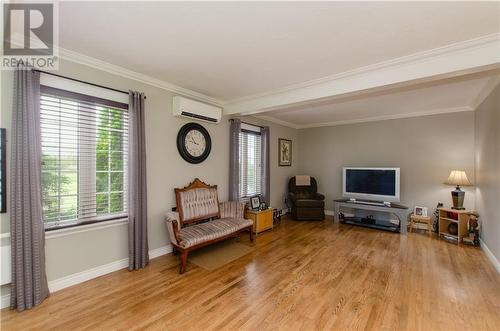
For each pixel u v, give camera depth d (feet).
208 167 13.03
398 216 14.48
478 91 11.18
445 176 14.84
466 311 6.73
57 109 7.72
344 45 7.26
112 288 7.90
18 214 6.57
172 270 9.29
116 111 9.26
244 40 7.03
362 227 15.80
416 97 12.19
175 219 9.61
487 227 11.08
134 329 5.99
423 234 14.25
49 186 7.61
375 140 17.51
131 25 6.27
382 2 5.33
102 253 8.83
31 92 6.81
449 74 7.58
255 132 16.63
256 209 14.58
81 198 8.32
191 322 6.25
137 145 9.30
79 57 7.97
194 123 12.07
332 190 19.49
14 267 6.59
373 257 10.69
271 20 6.03
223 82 10.55
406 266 9.74
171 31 6.56
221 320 6.33
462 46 7.02
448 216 13.52
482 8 5.49
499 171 9.35
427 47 7.32
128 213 9.23
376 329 6.00
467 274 9.02
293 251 11.39
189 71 9.37
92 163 8.59
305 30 6.47
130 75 9.44
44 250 7.16
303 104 11.52
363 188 16.71
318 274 9.01
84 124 8.34
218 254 10.97
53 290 7.61
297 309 6.83
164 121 10.80
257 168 17.16
